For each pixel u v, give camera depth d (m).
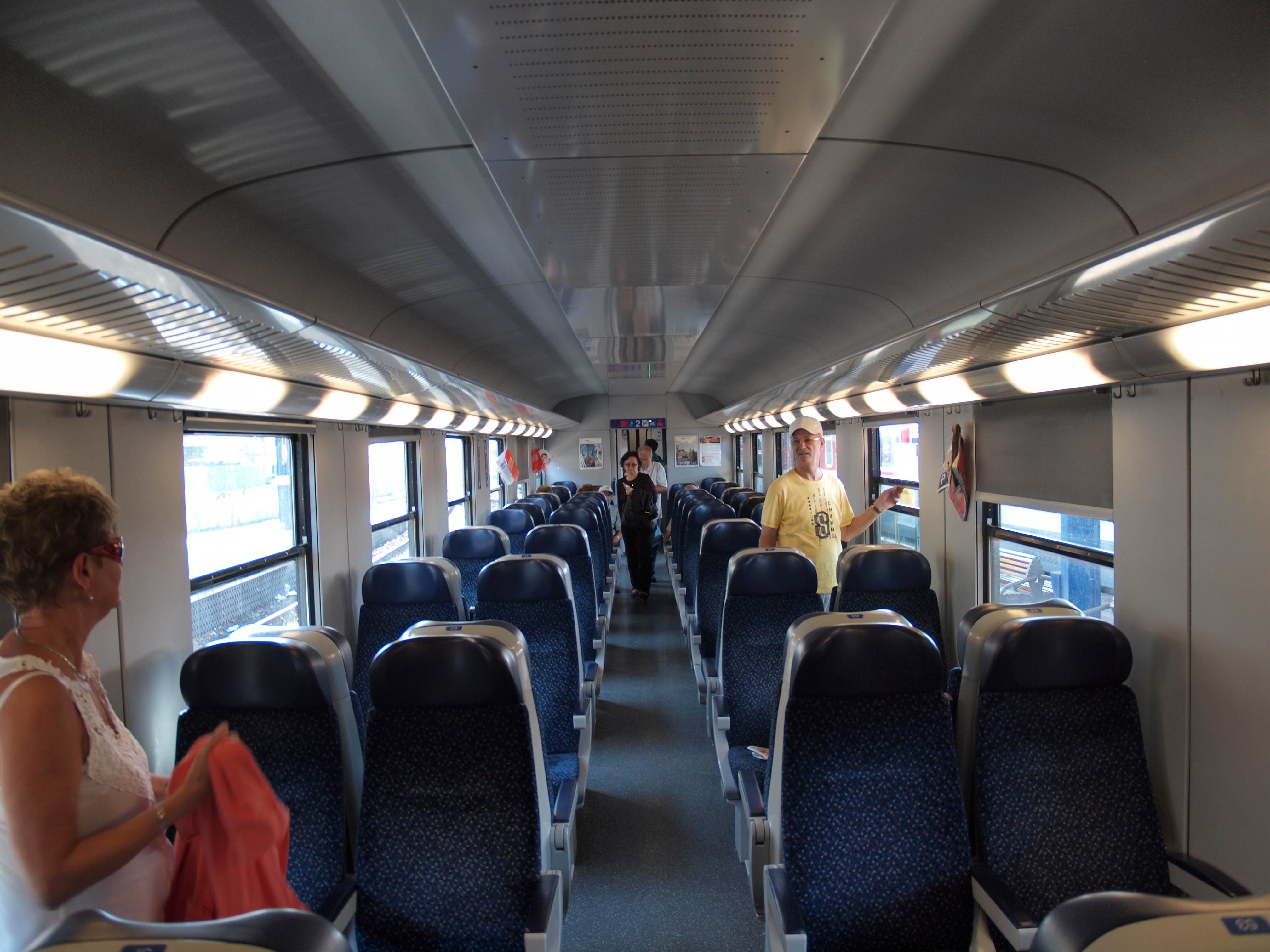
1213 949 0.79
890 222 2.74
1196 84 1.48
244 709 2.23
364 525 5.55
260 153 1.90
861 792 2.00
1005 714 2.13
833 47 1.26
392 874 2.04
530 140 1.68
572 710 3.57
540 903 1.98
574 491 14.47
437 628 2.26
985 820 2.11
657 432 15.45
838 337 4.71
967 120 1.90
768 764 3.19
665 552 11.79
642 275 3.18
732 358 7.86
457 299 4.07
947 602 5.00
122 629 2.81
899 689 1.99
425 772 2.05
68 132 1.50
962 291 2.98
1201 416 2.51
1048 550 3.79
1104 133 1.75
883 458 6.50
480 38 1.21
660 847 3.52
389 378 4.18
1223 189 1.65
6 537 1.17
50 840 1.09
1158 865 2.08
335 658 2.34
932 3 1.43
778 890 2.01
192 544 3.46
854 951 2.01
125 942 0.81
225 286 1.92
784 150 1.75
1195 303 1.87
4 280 1.46
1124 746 2.13
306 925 0.84
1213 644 2.47
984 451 4.44
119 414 2.82
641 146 1.70
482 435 10.16
